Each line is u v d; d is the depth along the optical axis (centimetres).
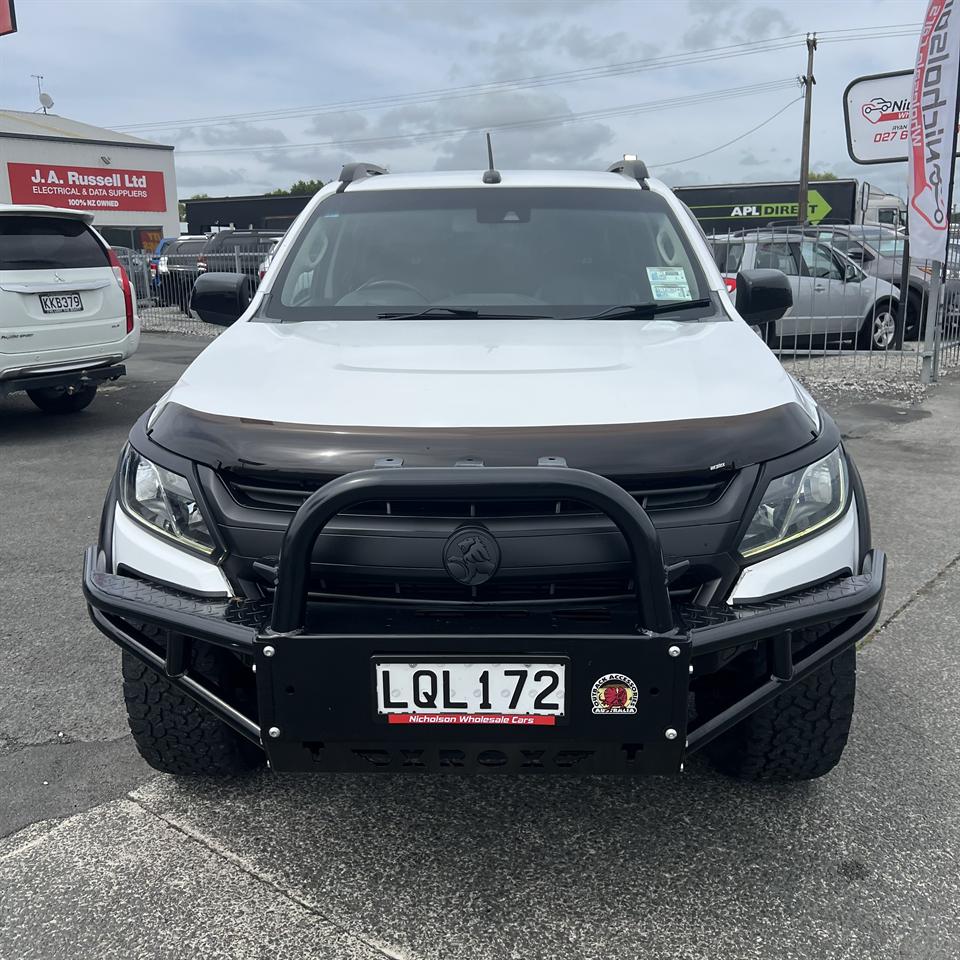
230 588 210
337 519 200
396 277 323
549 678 192
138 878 235
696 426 209
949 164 947
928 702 323
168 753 261
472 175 376
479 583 192
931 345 1028
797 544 214
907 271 1159
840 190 2653
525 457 198
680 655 191
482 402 214
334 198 364
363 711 196
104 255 827
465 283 320
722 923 217
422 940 213
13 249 753
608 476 199
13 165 3491
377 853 244
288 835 252
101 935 215
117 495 236
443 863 240
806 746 248
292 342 269
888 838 248
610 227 342
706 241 357
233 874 236
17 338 752
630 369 235
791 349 1267
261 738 203
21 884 232
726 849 244
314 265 331
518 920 219
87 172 3719
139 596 214
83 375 811
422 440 202
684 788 272
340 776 280
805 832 251
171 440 222
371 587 203
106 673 351
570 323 291
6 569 469
